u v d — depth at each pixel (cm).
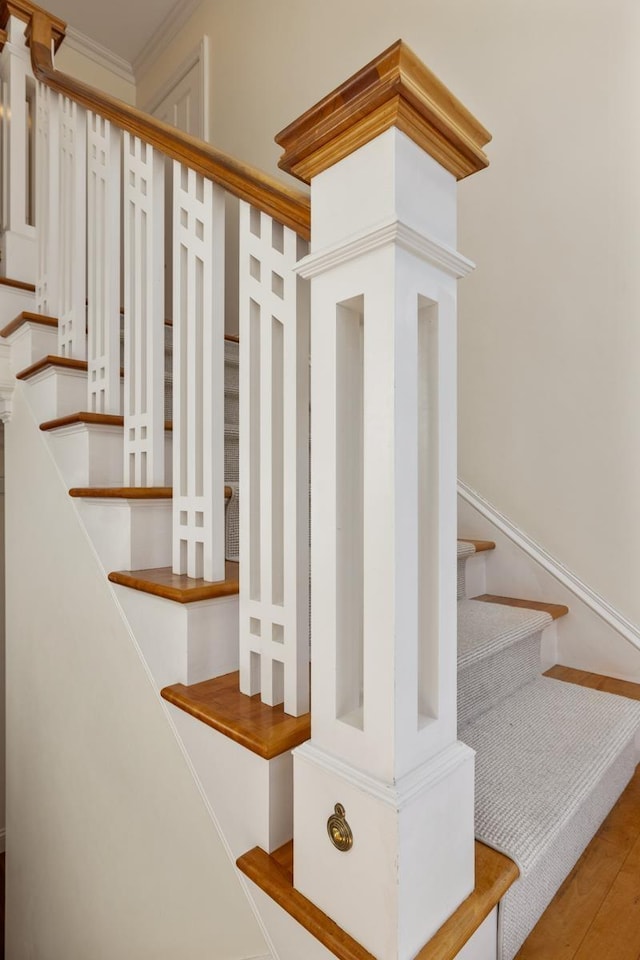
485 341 192
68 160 164
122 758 120
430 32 209
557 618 166
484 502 191
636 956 81
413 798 63
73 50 366
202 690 96
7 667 191
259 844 82
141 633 111
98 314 144
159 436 119
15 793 191
